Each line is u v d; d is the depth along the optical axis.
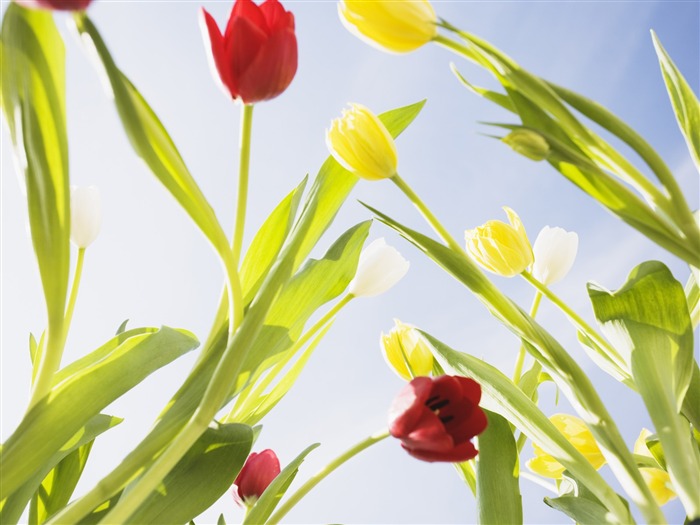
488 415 0.40
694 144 0.39
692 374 0.39
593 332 0.43
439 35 0.36
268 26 0.35
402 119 0.48
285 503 0.36
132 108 0.29
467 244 0.46
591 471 0.36
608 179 0.34
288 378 0.51
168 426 0.34
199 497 0.35
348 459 0.37
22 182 0.31
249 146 0.34
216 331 0.38
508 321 0.38
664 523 0.33
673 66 0.40
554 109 0.34
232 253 0.34
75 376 0.35
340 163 0.41
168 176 0.31
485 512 0.37
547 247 0.52
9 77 0.30
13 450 0.32
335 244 0.46
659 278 0.37
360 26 0.36
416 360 0.49
